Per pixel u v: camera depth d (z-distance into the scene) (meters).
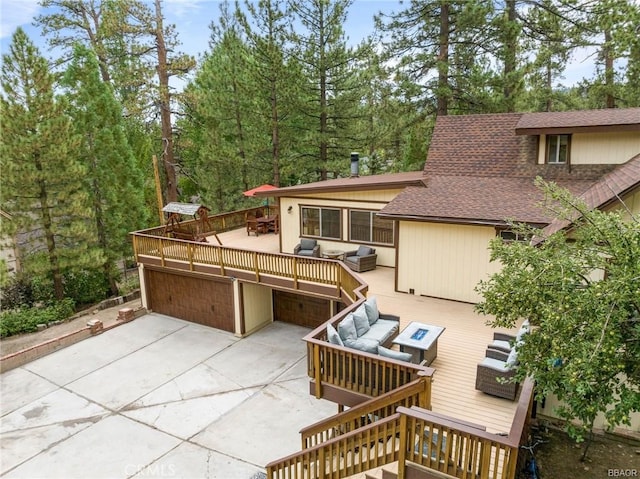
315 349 7.68
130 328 16.12
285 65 20.91
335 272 12.52
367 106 23.33
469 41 19.02
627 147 11.81
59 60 26.52
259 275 14.14
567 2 18.42
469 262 11.34
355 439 6.34
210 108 22.56
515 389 6.97
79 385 12.22
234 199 24.58
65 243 18.03
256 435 9.89
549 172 12.71
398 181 13.66
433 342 7.97
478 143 14.70
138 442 9.74
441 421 5.43
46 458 9.30
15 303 17.12
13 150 15.66
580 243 5.70
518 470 6.28
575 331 4.81
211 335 15.38
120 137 19.36
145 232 17.47
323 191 15.16
